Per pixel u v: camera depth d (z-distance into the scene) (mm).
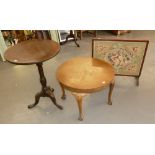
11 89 2578
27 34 3402
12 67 3051
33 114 2164
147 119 1979
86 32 3867
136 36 3580
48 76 2750
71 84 1754
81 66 1975
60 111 2164
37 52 1832
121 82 2484
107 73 1855
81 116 2002
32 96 2422
